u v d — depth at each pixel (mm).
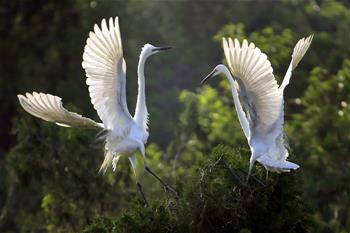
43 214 17328
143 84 12484
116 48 11367
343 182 17094
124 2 28094
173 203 11281
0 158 23922
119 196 16094
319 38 25547
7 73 27203
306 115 20219
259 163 12094
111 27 11242
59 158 16094
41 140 16172
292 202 11711
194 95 19531
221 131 18844
